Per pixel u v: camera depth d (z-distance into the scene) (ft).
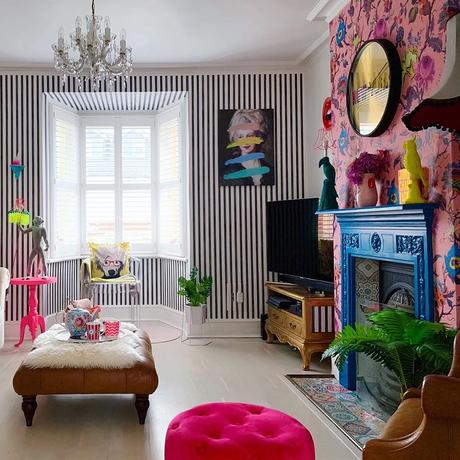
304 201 14.40
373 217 9.87
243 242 17.29
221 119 17.21
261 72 17.26
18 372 9.12
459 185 7.80
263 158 17.22
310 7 12.59
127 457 8.01
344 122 11.86
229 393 11.19
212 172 17.29
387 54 9.37
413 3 8.89
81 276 17.79
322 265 13.48
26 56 15.76
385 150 9.93
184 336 17.13
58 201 18.21
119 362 9.24
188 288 16.44
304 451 5.89
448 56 7.49
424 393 4.93
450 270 7.84
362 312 11.10
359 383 10.63
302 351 13.12
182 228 18.37
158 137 19.80
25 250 16.83
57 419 9.61
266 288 17.06
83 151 19.74
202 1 12.14
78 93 17.19
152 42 14.82
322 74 15.49
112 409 10.17
